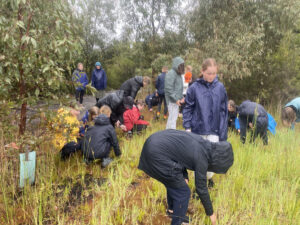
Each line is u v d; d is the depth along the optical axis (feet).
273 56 30.25
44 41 9.70
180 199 7.59
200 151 7.23
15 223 8.14
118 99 17.28
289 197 9.96
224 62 26.89
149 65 47.19
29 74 10.17
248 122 15.92
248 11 27.84
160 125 22.11
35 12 9.73
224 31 27.99
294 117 17.97
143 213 9.00
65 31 10.11
